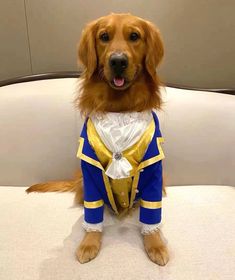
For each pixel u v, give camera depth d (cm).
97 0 156
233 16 157
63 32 163
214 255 109
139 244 113
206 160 153
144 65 108
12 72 172
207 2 155
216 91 168
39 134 154
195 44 164
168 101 154
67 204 138
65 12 159
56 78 167
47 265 106
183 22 159
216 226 122
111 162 102
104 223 124
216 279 100
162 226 122
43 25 162
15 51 168
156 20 159
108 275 101
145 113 107
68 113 153
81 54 109
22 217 129
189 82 171
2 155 155
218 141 151
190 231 120
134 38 102
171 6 156
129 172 103
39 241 116
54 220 127
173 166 156
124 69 97
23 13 160
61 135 154
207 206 133
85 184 109
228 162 151
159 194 108
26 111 154
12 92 157
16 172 158
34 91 156
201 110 152
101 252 110
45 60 170
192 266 105
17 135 154
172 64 168
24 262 107
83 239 115
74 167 159
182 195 141
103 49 103
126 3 156
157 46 107
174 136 152
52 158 157
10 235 119
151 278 100
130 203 119
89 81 109
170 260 107
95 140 104
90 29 106
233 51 165
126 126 102
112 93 106
